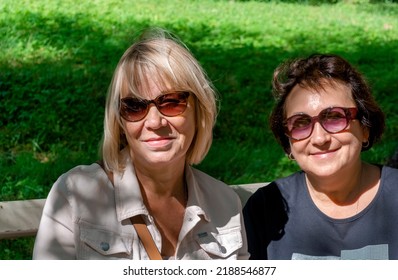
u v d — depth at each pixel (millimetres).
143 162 2832
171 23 11250
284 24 12500
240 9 13516
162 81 2715
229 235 2988
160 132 2746
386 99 8656
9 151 6500
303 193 3020
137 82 2730
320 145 2855
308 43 11172
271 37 11297
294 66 2980
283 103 3008
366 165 3041
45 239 2750
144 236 2797
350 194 2961
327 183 2914
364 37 12109
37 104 7277
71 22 10312
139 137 2764
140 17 11352
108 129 2832
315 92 2875
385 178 2953
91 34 9859
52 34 9578
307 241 2967
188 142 2812
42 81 7680
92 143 6688
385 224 2898
